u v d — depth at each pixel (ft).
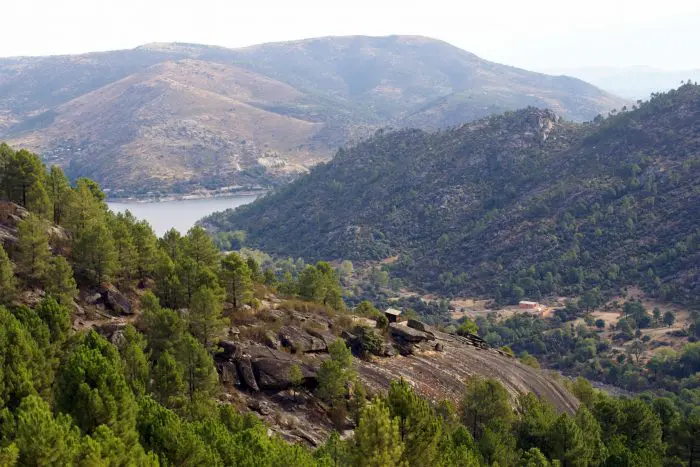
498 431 195.93
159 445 124.26
